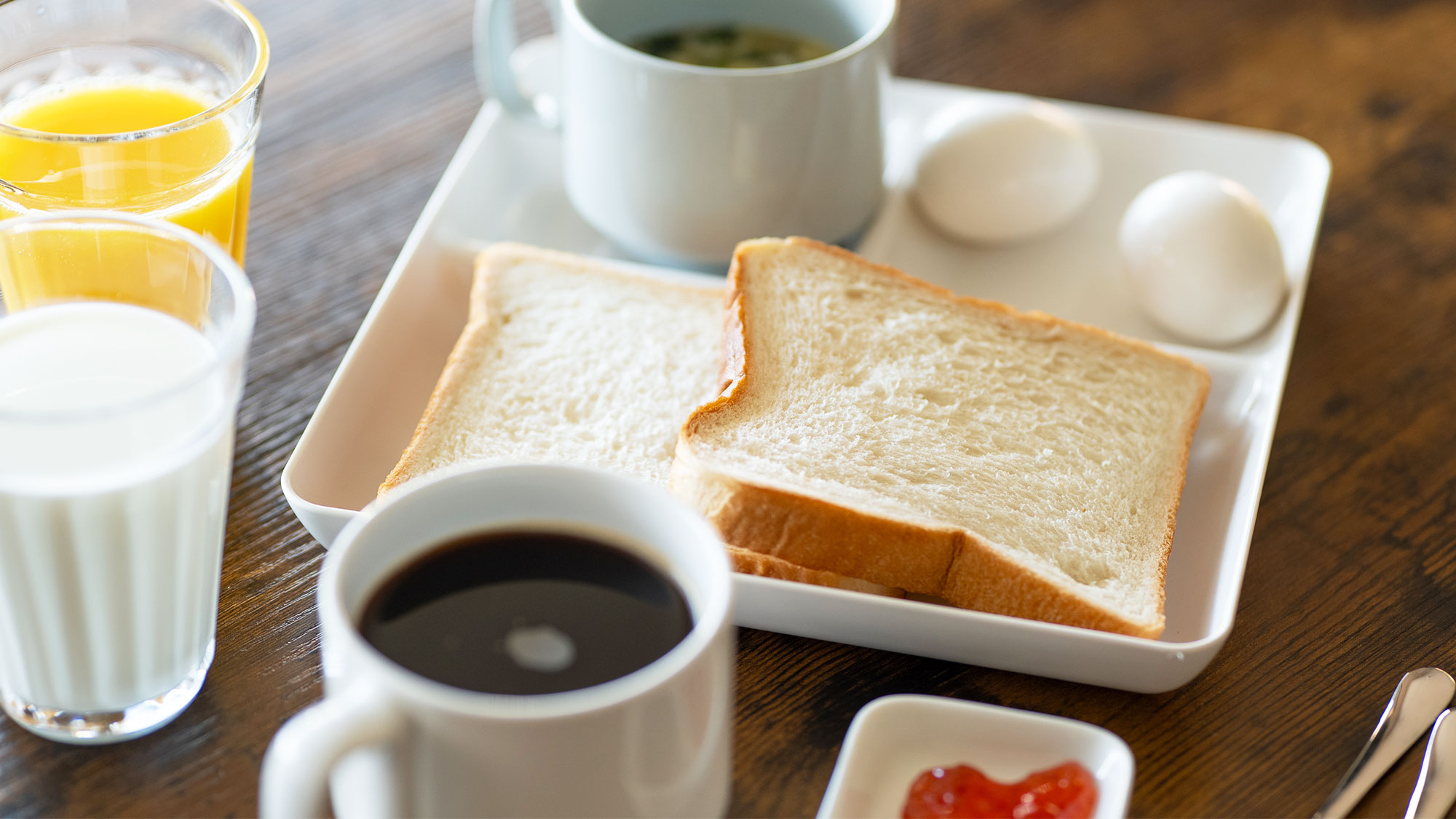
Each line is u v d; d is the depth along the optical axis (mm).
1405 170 782
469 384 657
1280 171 765
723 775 554
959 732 579
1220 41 844
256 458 652
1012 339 675
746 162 691
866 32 731
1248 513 633
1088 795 567
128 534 555
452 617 542
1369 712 607
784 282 676
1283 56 836
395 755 522
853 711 600
